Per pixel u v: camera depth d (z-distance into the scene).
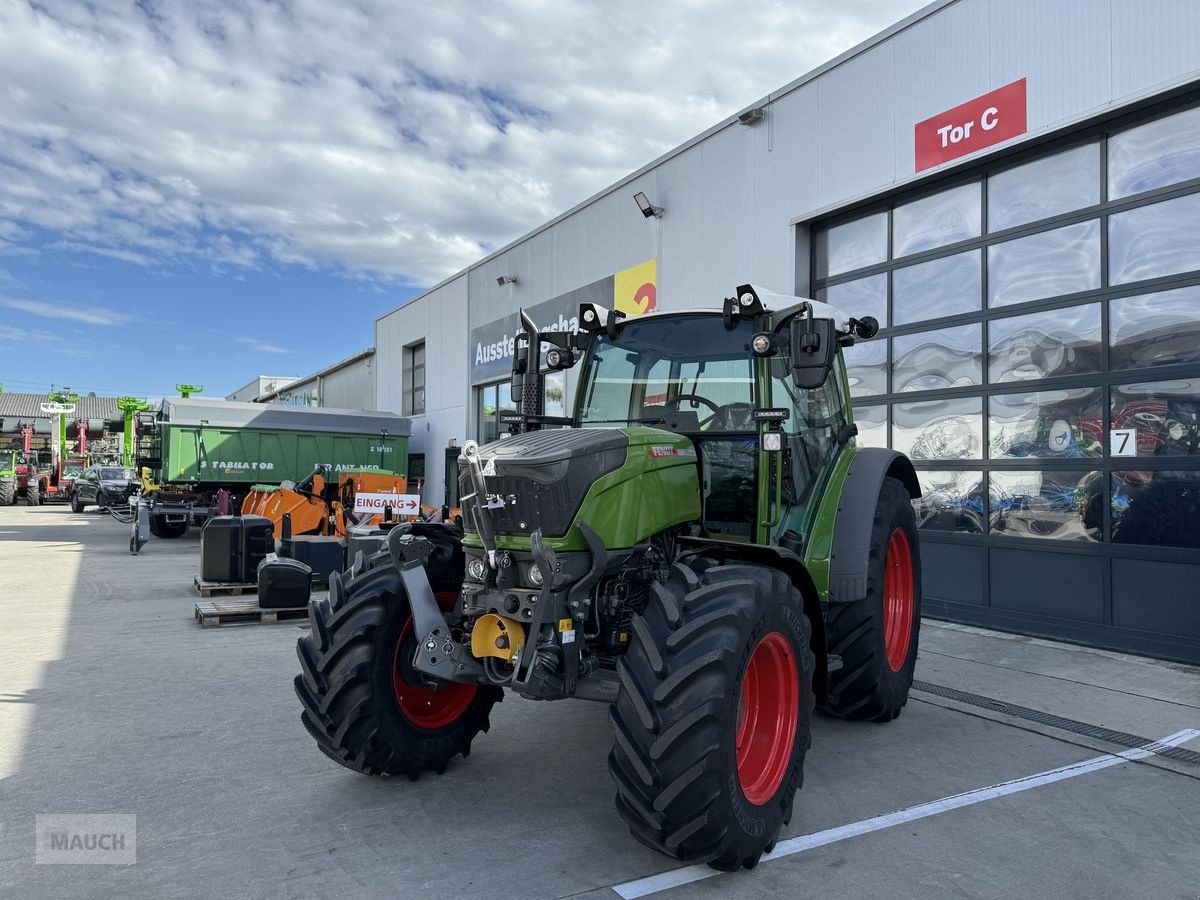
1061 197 6.88
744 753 3.21
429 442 19.03
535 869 3.04
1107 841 3.31
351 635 3.64
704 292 10.21
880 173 8.09
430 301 18.94
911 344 8.12
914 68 7.75
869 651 4.53
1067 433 6.85
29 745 4.38
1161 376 6.23
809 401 4.56
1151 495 6.28
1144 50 6.11
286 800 3.68
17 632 7.44
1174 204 6.17
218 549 9.52
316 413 17.97
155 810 3.55
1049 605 6.97
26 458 35.59
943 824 3.47
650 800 2.84
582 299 12.77
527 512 3.23
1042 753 4.34
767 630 3.16
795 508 4.27
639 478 3.46
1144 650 6.31
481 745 4.46
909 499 5.34
